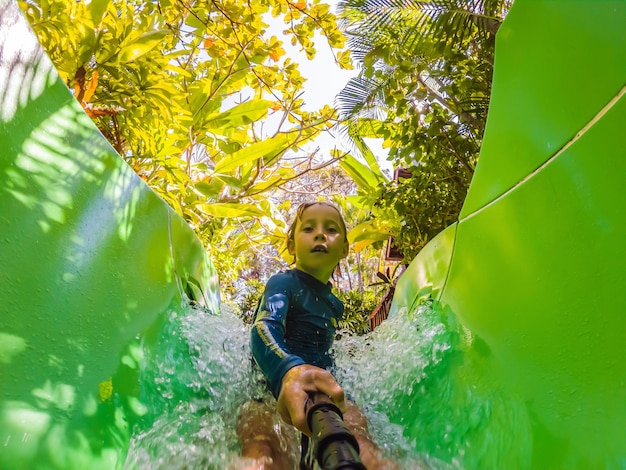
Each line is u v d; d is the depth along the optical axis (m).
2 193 1.02
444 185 4.76
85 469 0.86
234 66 5.39
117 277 1.38
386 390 1.62
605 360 0.87
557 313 1.04
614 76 1.00
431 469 1.18
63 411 0.91
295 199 12.00
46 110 1.26
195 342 1.64
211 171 5.71
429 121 4.69
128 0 4.54
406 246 5.11
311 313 1.64
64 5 3.03
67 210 1.23
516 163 1.39
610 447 0.77
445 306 1.69
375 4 4.45
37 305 1.00
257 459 1.17
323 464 0.63
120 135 3.83
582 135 1.09
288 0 4.50
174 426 1.17
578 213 1.07
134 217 1.64
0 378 0.83
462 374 1.33
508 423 1.04
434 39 4.36
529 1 1.34
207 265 2.58
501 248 1.39
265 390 1.44
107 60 3.30
